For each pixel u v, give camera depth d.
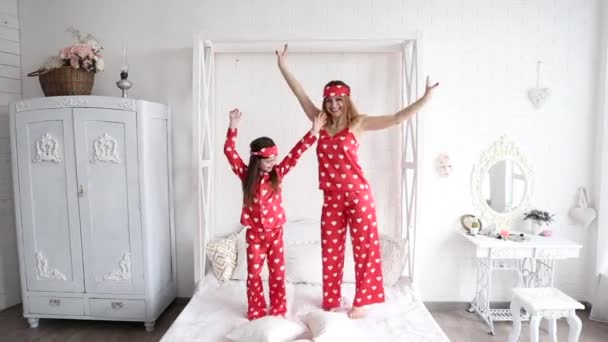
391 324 2.08
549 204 3.10
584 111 3.04
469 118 3.05
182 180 3.13
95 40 3.07
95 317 2.76
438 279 3.15
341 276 2.30
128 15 3.07
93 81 2.87
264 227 2.16
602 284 2.93
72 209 2.70
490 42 3.00
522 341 2.66
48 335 2.71
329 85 2.17
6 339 2.65
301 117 3.08
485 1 2.98
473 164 3.07
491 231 2.93
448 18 2.99
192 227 3.16
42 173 2.70
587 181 3.08
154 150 2.79
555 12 2.99
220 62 3.06
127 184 2.67
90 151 2.66
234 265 2.78
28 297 2.79
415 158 2.71
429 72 3.03
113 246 2.71
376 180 3.09
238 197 3.14
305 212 3.12
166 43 3.06
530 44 3.01
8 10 3.08
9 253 3.17
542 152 3.07
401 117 2.13
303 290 2.54
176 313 3.03
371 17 2.99
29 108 2.67
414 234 2.71
